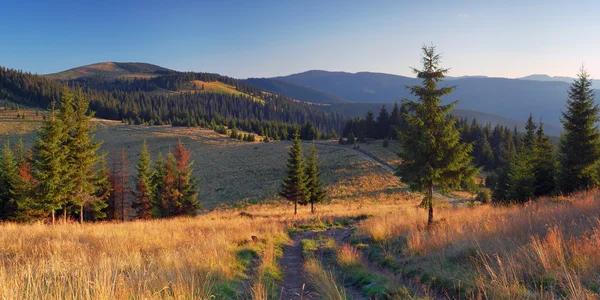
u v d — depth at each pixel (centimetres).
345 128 11800
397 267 811
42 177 2034
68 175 2125
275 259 1019
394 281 668
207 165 7638
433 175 1296
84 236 1203
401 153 1408
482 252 650
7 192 2775
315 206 4625
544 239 627
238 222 2141
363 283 691
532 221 865
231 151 9088
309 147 8800
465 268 634
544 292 455
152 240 1098
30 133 11888
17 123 13100
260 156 8031
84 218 3669
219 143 10956
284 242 1446
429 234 1089
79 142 2220
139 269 585
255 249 1116
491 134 10056
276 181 6044
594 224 724
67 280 507
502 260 586
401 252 967
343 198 5112
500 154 7706
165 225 1794
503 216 1042
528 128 5403
